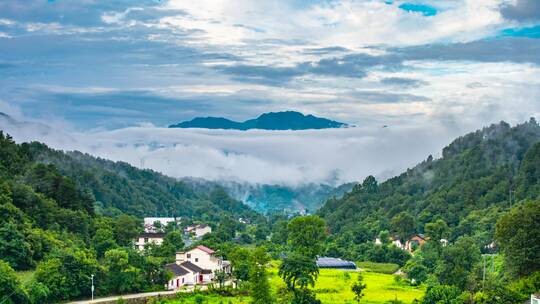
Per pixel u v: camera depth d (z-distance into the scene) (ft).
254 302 520.01
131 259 587.27
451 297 522.06
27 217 631.15
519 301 495.00
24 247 550.77
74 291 509.35
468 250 635.25
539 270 541.75
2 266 449.48
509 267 558.56
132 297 530.68
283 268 549.95
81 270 521.24
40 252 572.51
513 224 560.20
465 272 588.09
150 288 583.58
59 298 498.69
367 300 561.43
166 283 603.67
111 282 546.67
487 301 500.33
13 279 448.65
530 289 499.92
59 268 507.30
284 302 529.86
